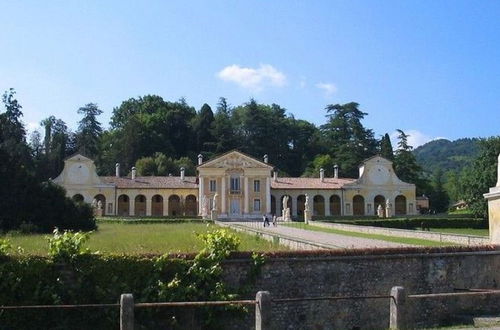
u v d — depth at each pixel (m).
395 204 102.75
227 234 19.20
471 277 21.39
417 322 20.27
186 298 17.61
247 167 99.81
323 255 19.84
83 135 139.38
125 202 98.00
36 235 38.12
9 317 16.58
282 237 32.72
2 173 45.56
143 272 17.59
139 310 17.22
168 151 134.50
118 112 153.38
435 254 21.08
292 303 19.22
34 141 132.75
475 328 15.62
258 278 19.00
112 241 29.06
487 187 71.06
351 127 142.50
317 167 128.50
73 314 16.97
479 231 61.41
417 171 123.12
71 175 95.50
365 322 19.88
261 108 148.38
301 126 148.50
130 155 130.62
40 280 16.92
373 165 102.81
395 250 20.69
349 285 19.98
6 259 16.91
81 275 17.17
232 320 18.08
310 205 102.56
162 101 152.50
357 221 70.00
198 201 98.94
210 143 139.00
